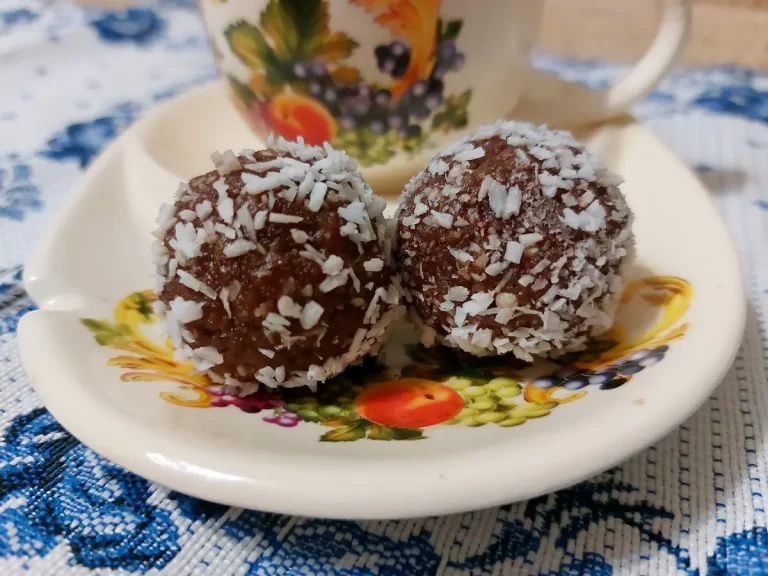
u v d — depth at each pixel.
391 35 0.12
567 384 0.09
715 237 0.11
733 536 0.08
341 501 0.07
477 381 0.10
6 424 0.10
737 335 0.09
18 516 0.08
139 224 0.13
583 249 0.09
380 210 0.09
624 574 0.08
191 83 0.22
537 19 0.14
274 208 0.09
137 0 0.28
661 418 0.08
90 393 0.08
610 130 0.15
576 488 0.09
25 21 0.25
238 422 0.08
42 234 0.12
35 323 0.10
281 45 0.12
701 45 0.25
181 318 0.09
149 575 0.08
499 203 0.09
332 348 0.09
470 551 0.08
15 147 0.18
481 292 0.09
